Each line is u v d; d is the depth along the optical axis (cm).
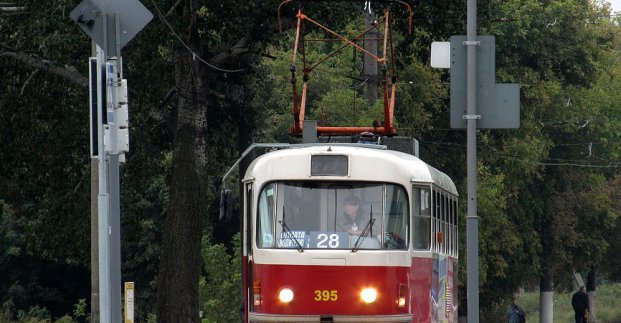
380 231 4697
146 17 4022
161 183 11481
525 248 14888
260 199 4766
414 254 4784
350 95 10631
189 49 7156
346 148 4744
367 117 9356
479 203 12356
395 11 7500
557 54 14812
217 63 7512
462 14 7462
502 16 13550
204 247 9175
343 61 11588
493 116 3847
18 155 7881
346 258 4662
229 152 8994
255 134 9025
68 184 7900
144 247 12312
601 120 16200
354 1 7281
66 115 7731
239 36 7531
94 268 7388
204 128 7362
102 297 4116
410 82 10325
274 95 11850
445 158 12738
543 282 16350
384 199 4719
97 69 4181
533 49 14138
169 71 7381
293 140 11862
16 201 12500
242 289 5038
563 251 15638
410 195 4762
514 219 14862
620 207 17612
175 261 7244
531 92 13912
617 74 16950
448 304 5675
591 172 16175
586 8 15012
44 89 7725
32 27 6738
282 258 4684
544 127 15675
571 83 15275
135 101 7119
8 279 13175
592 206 16000
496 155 13362
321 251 4675
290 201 4731
